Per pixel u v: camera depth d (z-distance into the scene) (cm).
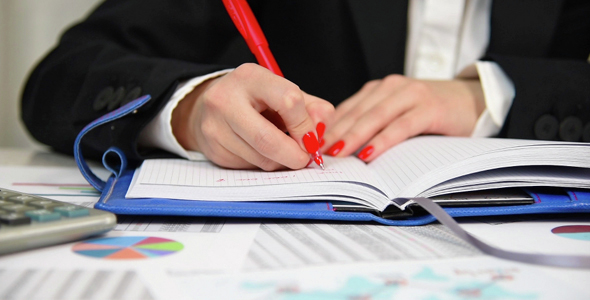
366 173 54
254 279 30
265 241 39
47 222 36
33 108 80
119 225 44
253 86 52
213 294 28
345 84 104
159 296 28
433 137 67
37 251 35
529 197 50
